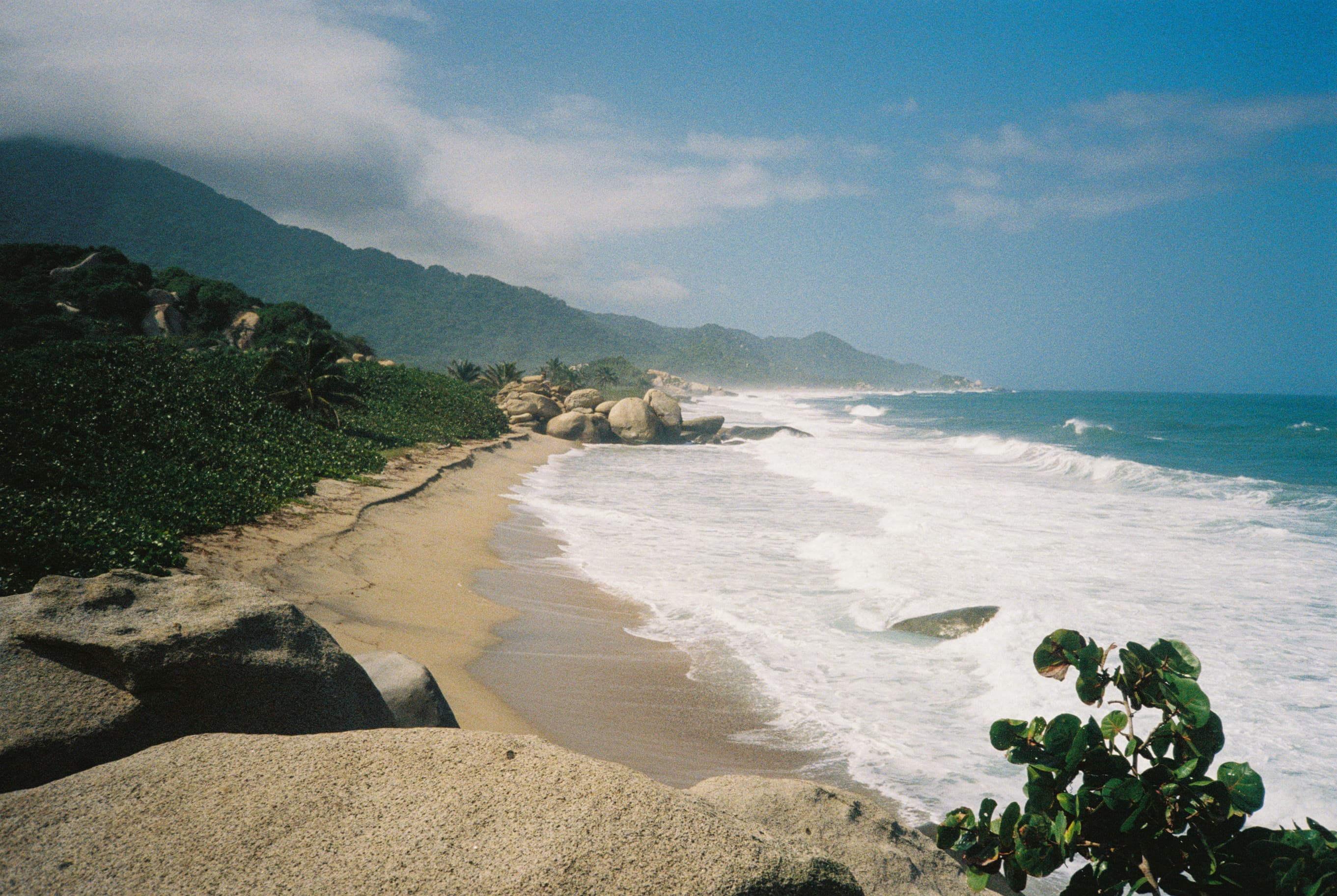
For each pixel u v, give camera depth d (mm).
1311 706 8562
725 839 2045
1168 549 16094
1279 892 2068
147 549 11164
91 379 22344
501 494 25062
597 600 13164
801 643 10930
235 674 3742
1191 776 2271
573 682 9617
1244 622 11406
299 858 1969
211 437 20906
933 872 3973
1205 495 24062
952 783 7148
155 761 2359
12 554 9656
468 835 2016
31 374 20609
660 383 195000
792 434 52844
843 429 63125
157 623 3822
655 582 14211
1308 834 2188
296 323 63688
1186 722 2326
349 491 19969
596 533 18875
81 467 15453
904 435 55750
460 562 15328
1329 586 13367
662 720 8570
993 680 9461
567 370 110875
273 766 2314
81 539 10562
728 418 82812
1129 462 28984
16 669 3551
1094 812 2328
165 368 26469
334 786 2221
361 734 2484
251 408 25438
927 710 8766
